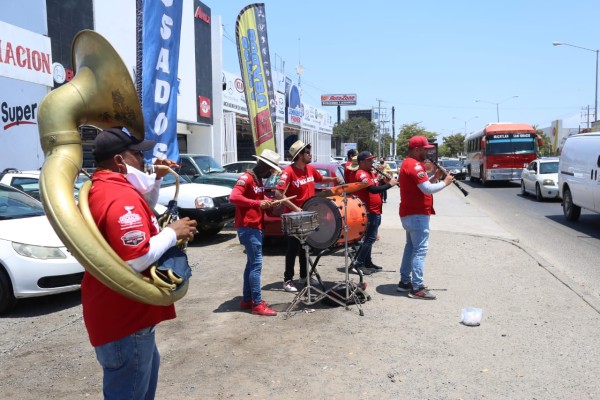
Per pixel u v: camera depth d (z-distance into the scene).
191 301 6.24
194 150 23.45
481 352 4.53
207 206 10.04
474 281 6.86
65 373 4.31
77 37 2.34
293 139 8.89
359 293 6.03
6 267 5.79
